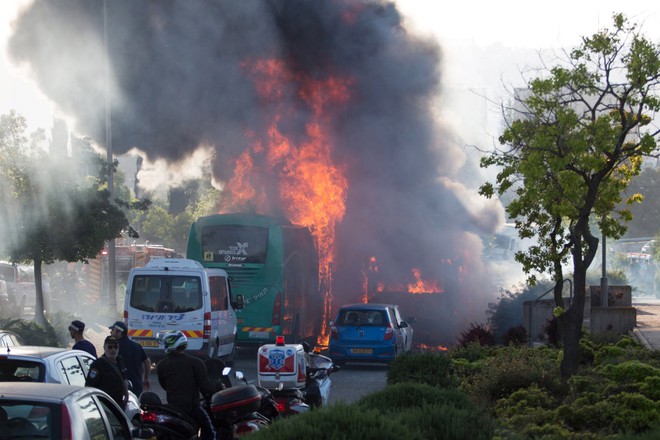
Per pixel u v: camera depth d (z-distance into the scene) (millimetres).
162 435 12156
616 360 18844
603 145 15711
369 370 27406
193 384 12547
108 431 9398
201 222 30953
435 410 10633
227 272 30656
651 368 15055
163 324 25531
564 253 17547
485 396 16297
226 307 27594
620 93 16250
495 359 18484
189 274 25797
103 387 12945
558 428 12422
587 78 16078
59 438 8273
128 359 15344
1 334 16875
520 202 17016
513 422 13523
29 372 12102
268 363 14461
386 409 11484
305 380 15078
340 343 27281
